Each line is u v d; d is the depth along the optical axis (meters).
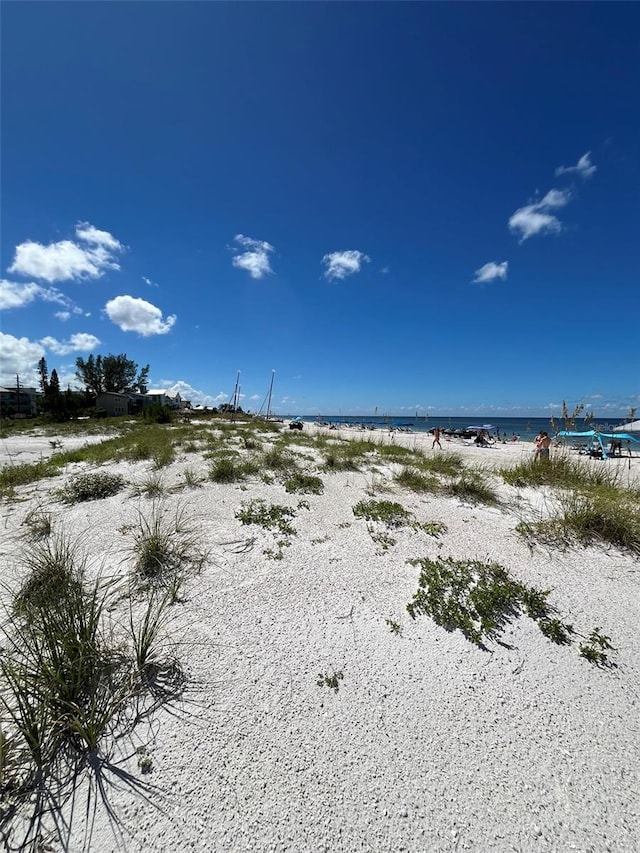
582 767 1.78
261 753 1.80
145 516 5.05
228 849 1.42
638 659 2.53
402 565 3.81
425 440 25.25
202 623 2.80
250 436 15.08
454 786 1.68
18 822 1.52
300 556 3.97
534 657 2.54
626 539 4.36
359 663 2.44
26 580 3.27
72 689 2.04
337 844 1.46
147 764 1.74
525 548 4.27
